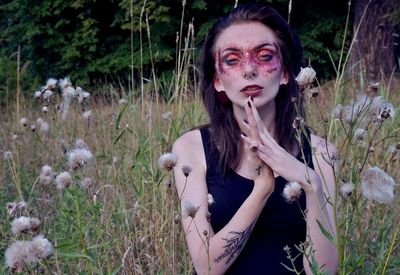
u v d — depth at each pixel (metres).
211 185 2.00
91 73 13.63
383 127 2.65
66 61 13.69
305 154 1.99
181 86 3.27
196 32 12.51
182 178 2.02
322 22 12.41
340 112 1.69
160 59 12.04
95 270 1.99
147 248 2.51
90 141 3.69
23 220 1.74
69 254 1.98
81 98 3.16
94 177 3.11
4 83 12.74
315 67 12.48
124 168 3.11
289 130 2.00
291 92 2.02
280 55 1.98
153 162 2.87
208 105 2.05
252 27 1.97
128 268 2.39
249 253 1.94
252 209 1.77
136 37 12.59
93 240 2.35
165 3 12.11
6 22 16.05
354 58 9.02
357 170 1.95
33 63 14.01
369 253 1.98
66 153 2.87
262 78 1.93
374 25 9.82
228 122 2.01
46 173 2.73
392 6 9.77
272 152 1.70
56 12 13.34
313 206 1.74
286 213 1.93
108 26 13.45
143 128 3.27
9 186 3.72
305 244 1.69
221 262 1.84
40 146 4.03
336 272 1.97
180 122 3.02
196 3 11.68
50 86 3.15
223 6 12.33
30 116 6.39
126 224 2.63
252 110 1.72
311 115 3.00
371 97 1.69
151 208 2.84
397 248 2.12
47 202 3.31
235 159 1.97
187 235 1.91
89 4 13.33
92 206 2.17
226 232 1.80
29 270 1.65
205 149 2.03
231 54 1.96
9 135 5.20
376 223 2.11
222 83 1.98
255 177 1.75
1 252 2.66
